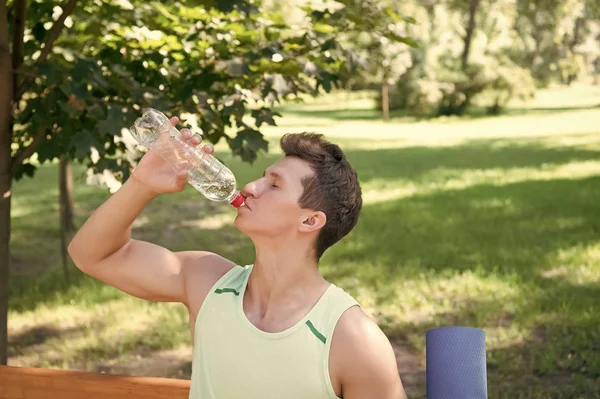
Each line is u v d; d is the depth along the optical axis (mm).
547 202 12586
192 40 4734
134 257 1806
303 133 1718
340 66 4711
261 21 4730
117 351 6609
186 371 6184
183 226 11805
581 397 5238
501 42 36406
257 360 1599
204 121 4559
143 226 11828
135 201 1731
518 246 9633
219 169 1842
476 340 1651
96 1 4852
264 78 4488
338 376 1584
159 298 1843
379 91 37031
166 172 1715
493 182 15164
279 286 1648
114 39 4949
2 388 2438
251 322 1655
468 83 34625
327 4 4684
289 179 1643
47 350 6750
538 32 44656
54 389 2393
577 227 10656
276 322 1631
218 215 12539
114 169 4246
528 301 7262
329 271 8734
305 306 1637
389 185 15211
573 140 23875
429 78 34750
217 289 1724
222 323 1663
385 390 1586
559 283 7898
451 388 1622
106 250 1771
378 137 27047
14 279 9109
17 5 4387
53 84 4117
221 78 4621
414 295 7621
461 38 35500
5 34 4219
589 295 7480
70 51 4762
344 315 1596
